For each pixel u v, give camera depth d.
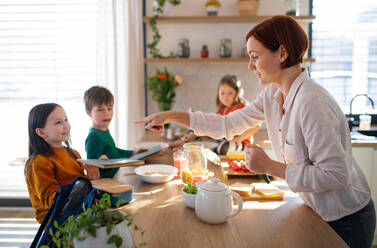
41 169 1.25
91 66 2.95
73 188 0.98
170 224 0.91
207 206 0.90
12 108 2.98
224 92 2.39
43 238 0.91
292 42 0.95
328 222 1.01
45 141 1.34
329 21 2.87
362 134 2.67
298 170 0.93
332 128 0.88
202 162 1.22
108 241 0.65
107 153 1.65
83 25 2.89
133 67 2.88
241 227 0.90
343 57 2.91
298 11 2.70
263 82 1.08
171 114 1.41
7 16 2.85
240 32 2.91
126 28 2.80
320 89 0.97
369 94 2.95
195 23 2.92
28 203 2.99
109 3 2.74
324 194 0.99
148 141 2.22
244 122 1.42
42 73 2.95
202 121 1.42
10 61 2.92
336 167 0.86
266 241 0.82
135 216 0.97
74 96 2.99
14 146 3.02
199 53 2.96
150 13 2.93
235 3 2.87
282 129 1.09
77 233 0.66
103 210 0.74
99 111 1.65
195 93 3.03
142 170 1.38
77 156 1.60
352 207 1.01
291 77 1.04
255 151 0.99
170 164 1.55
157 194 1.16
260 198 1.11
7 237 2.39
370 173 2.31
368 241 1.07
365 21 2.85
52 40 2.90
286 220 0.95
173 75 3.00
